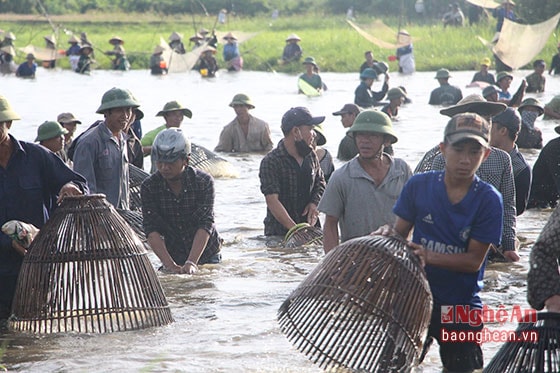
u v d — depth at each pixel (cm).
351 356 1069
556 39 7594
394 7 11694
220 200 2497
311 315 1140
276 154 1852
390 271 1001
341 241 1410
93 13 13150
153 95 5791
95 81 7062
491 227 1016
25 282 1298
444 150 1012
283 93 5941
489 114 1828
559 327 924
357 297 1002
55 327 1315
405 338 994
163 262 1631
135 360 1149
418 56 7931
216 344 1214
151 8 13325
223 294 1483
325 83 6594
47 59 8506
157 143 1603
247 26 11706
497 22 7888
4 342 1242
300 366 1112
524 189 1830
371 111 1374
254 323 1312
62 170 1346
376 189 1371
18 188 1320
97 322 1304
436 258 1016
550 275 916
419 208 1042
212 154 2838
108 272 1306
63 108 4944
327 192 1388
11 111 1301
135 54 8994
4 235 1327
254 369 1105
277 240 1948
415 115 4372
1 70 7994
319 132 2041
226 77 7500
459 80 6444
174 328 1300
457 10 9456
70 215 1316
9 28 11394
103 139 1736
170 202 1644
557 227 910
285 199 1864
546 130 3744
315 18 12181
